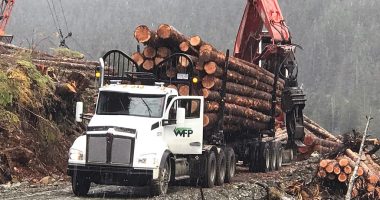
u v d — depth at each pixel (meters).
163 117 19.08
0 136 21.47
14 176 20.50
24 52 25.89
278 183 24.45
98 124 17.95
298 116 31.23
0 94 21.78
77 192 18.05
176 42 22.89
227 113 24.86
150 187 17.80
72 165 17.69
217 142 23.12
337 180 23.88
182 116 19.33
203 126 21.97
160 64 22.67
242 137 29.58
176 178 19.53
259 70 30.06
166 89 19.78
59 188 19.75
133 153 17.52
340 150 27.64
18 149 21.22
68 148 25.05
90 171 17.53
